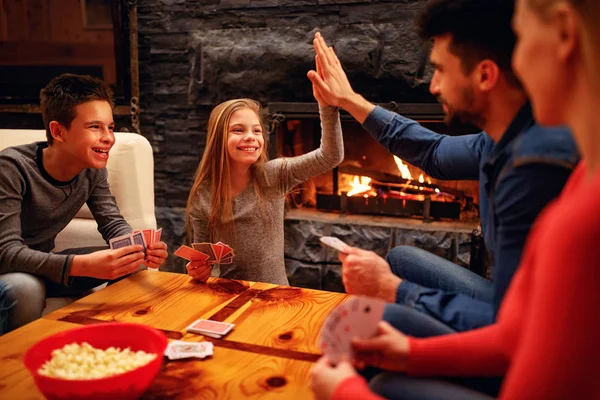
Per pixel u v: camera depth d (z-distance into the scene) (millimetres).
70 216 1904
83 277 1817
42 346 1046
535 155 895
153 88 3234
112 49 3211
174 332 1279
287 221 3031
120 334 1123
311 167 1973
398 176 3096
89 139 1726
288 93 2977
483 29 961
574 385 530
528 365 556
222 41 3033
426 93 2799
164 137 3266
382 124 1625
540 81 582
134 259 1560
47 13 3244
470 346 852
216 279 1677
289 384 1032
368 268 1162
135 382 923
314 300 1494
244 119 1985
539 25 570
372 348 889
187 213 2107
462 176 1519
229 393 1001
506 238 947
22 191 1715
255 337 1251
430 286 1434
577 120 568
